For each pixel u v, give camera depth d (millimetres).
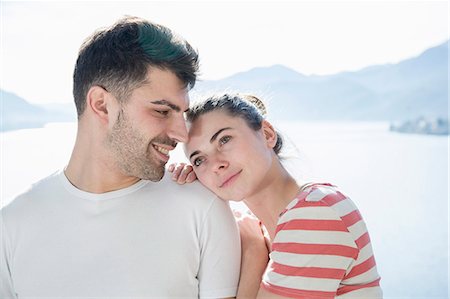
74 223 1269
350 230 1188
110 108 1247
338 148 7176
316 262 1159
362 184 5496
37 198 1301
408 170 6043
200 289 1274
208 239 1273
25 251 1259
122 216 1270
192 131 1326
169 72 1219
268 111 1531
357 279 1204
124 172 1271
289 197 1355
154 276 1231
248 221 1453
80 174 1306
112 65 1224
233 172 1296
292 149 1525
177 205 1287
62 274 1242
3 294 1268
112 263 1238
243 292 1289
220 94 1362
